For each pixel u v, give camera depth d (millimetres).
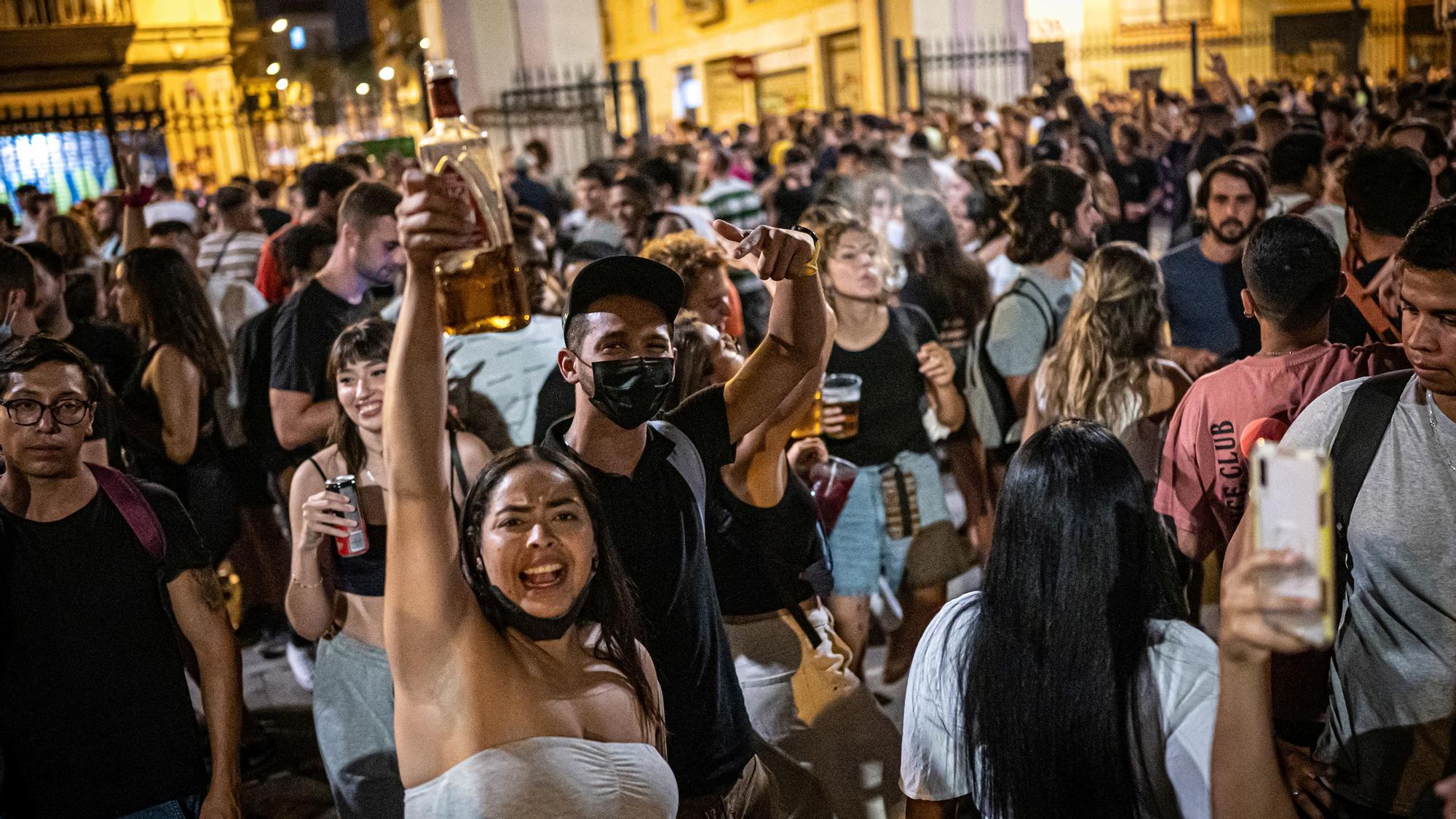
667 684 2219
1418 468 2033
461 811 1667
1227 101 13477
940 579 3811
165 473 4191
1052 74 15992
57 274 4145
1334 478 2115
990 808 1731
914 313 3975
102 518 2398
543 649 1819
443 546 1682
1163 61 25328
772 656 2756
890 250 4973
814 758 2721
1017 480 1714
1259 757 1369
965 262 4871
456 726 1705
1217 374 2762
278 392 4008
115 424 3480
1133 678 1621
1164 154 10031
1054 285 3924
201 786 2547
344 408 2814
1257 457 1236
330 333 4004
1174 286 3840
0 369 2291
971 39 16656
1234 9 25078
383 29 29094
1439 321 1911
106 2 19203
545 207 9797
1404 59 24125
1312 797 2205
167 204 8180
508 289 1561
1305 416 2201
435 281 1495
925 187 6352
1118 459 1691
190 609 2533
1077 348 3264
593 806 1713
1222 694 1392
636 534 2203
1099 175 7496
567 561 1782
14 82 18594
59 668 2359
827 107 21859
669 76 29422
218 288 5602
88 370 2385
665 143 13562
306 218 5926
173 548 2492
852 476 3398
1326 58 24781
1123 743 1616
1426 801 1351
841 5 20281
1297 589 1210
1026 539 1683
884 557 3812
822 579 2869
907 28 18672
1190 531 2812
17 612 2328
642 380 2094
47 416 2283
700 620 2256
